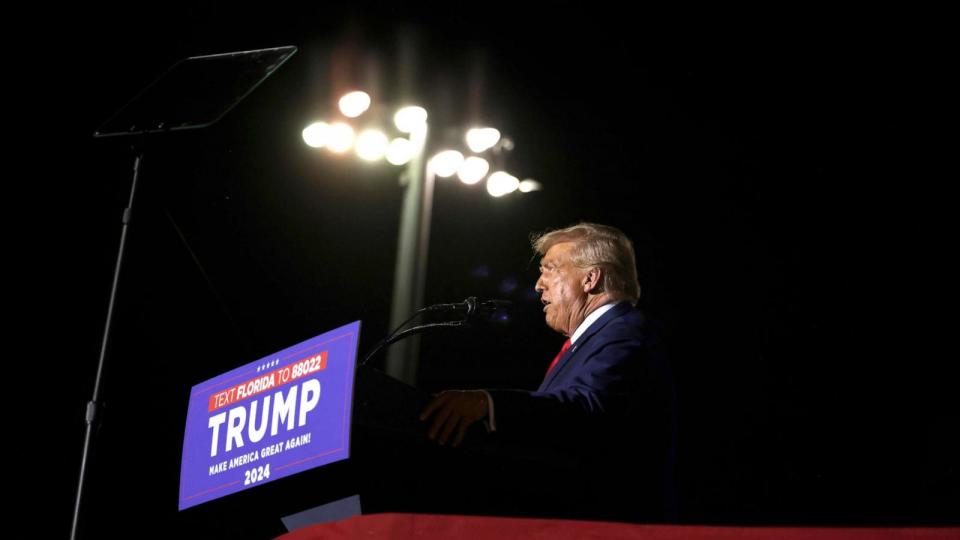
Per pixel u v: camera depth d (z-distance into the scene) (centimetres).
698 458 819
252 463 244
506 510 253
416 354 746
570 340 315
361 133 816
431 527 199
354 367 225
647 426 270
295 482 242
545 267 343
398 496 245
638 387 272
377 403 231
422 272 780
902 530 187
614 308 307
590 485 258
